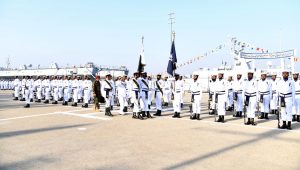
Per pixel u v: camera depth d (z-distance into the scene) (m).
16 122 11.78
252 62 30.41
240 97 14.55
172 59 20.30
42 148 7.36
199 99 13.26
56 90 21.42
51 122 11.85
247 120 12.98
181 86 14.14
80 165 5.93
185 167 5.82
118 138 8.66
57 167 5.78
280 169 5.71
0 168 5.69
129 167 5.80
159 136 9.02
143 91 13.66
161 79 21.41
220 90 12.54
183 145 7.78
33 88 23.02
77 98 19.61
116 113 15.34
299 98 13.83
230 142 8.20
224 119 13.48
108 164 6.00
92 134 9.29
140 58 18.64
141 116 13.32
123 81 15.68
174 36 20.64
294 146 7.73
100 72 48.69
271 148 7.49
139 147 7.53
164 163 6.10
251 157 6.61
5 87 50.12
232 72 32.19
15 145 7.66
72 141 8.20
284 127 10.91
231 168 5.76
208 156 6.68
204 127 10.89
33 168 5.70
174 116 14.14
